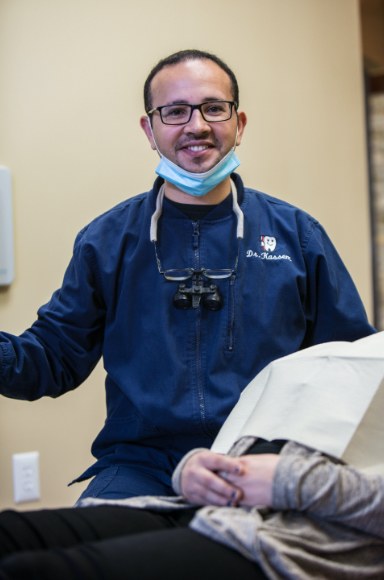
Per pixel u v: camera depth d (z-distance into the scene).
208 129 1.54
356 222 2.80
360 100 2.79
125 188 2.45
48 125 2.37
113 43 2.41
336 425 1.23
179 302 1.57
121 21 2.42
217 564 1.04
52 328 1.65
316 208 2.71
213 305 1.57
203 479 1.18
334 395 1.28
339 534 1.12
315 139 2.70
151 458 1.58
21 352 1.59
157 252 1.62
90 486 1.54
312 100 2.69
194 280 1.60
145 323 1.60
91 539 1.17
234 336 1.59
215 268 1.62
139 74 2.44
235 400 1.54
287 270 1.65
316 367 1.35
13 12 2.31
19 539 1.13
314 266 1.68
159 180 1.67
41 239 2.38
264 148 2.62
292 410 1.28
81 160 2.40
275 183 2.64
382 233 3.18
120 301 1.63
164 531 1.11
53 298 1.71
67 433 2.46
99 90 2.41
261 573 1.06
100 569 0.99
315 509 1.10
